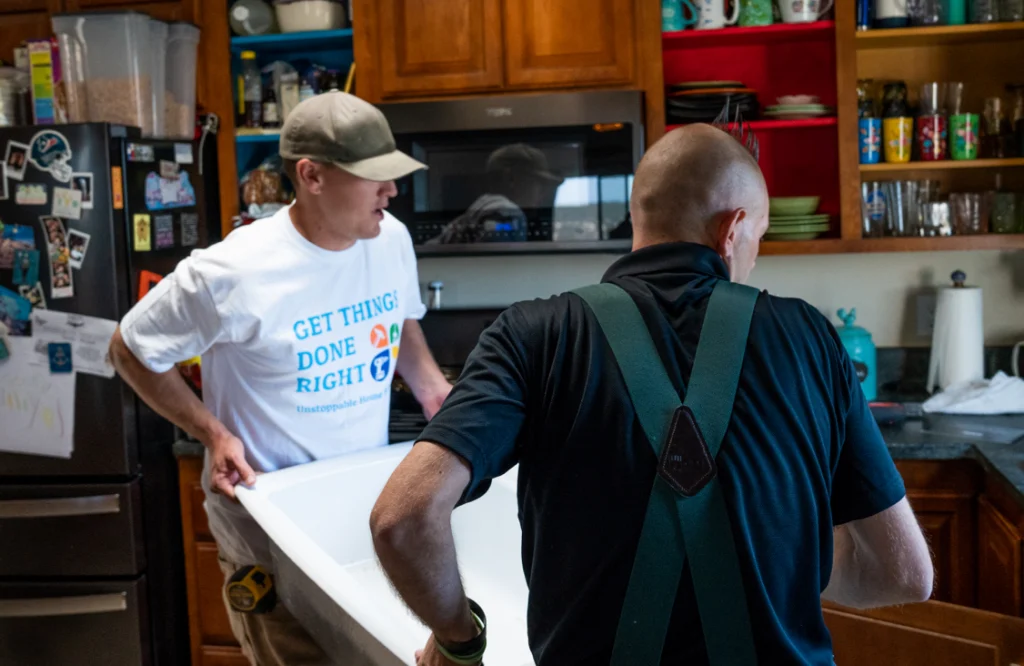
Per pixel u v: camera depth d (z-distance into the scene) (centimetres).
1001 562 203
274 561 171
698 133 109
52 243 252
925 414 252
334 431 200
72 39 263
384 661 127
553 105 255
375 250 200
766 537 95
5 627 267
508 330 103
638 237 111
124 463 257
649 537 94
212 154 290
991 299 279
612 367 98
